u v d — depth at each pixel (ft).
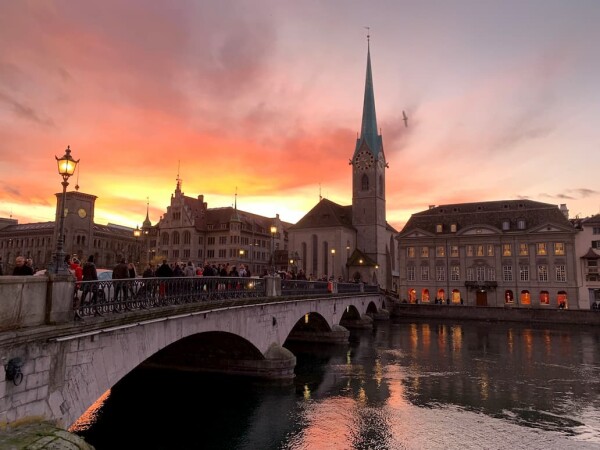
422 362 123.34
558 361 125.08
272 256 103.81
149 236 363.97
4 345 33.01
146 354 53.93
